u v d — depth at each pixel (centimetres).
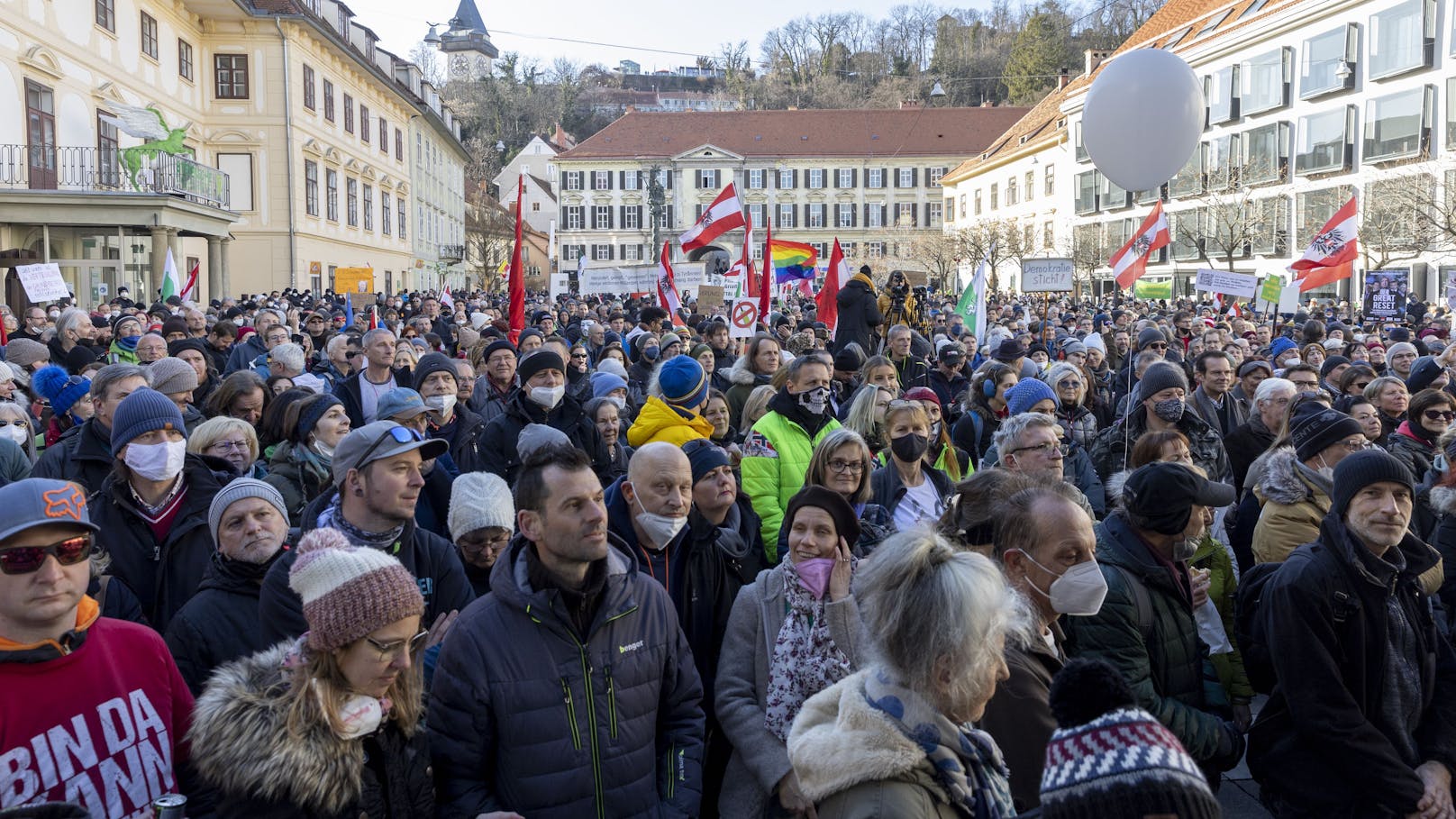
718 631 441
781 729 365
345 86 4675
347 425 577
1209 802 193
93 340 1212
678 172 9700
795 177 9700
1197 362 840
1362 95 3903
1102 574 362
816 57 13875
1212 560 484
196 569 469
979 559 264
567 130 13675
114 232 2669
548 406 682
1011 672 317
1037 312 3066
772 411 609
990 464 661
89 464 570
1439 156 3462
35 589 288
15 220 2462
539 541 340
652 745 352
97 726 299
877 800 248
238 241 3891
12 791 284
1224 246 4097
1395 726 383
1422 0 3578
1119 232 5322
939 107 9919
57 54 2684
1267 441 747
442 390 717
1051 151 6166
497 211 9044
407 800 298
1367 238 3369
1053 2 10419
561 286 3306
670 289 1496
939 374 1024
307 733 274
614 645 345
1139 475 412
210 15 3759
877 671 263
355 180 4819
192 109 3688
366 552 290
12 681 288
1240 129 4647
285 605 364
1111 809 192
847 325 1221
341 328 1742
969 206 7838
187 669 378
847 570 376
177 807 289
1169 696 406
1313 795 391
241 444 530
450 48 14512
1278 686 415
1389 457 385
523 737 328
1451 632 481
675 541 441
